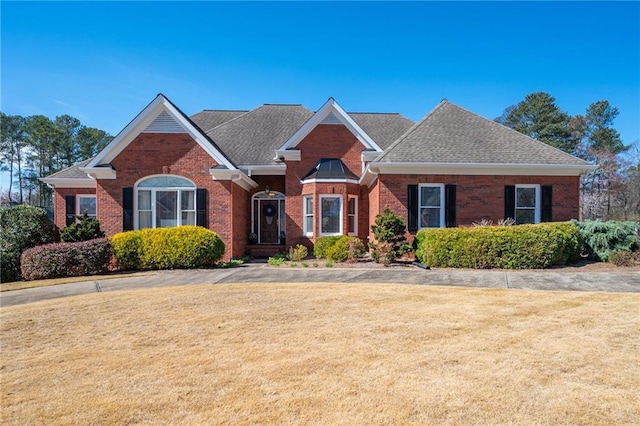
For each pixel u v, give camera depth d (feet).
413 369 15.94
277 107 83.56
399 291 32.01
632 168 137.18
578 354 17.38
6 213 47.24
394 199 53.16
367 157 63.77
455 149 54.75
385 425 11.70
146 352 18.76
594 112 188.85
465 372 15.56
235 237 58.18
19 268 45.83
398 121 79.51
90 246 45.16
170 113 55.88
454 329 21.39
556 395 13.52
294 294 31.48
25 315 26.40
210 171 54.85
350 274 41.24
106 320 24.88
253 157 68.54
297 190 65.26
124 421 12.25
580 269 41.37
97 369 16.70
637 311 24.81
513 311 25.11
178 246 47.55
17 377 15.96
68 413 12.86
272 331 21.66
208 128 83.66
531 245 42.14
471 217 53.72
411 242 52.90
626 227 45.37
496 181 53.93
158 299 30.63
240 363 17.01
